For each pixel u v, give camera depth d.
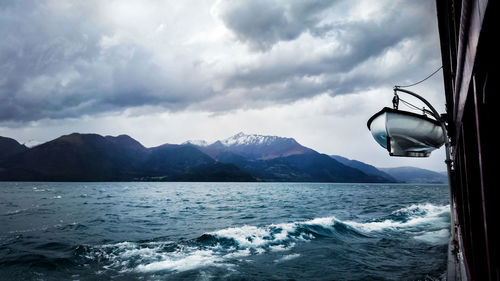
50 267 11.80
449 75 5.37
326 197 69.19
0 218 29.11
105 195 80.62
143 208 41.16
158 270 11.32
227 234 17.16
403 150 8.57
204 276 10.64
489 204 2.18
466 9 1.88
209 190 120.69
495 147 2.08
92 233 20.20
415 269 11.33
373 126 8.75
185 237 18.27
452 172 8.65
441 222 22.78
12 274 11.12
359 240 16.56
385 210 34.97
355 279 10.41
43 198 66.00
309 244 15.32
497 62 1.78
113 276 10.76
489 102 1.96
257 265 11.91
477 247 3.63
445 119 8.05
